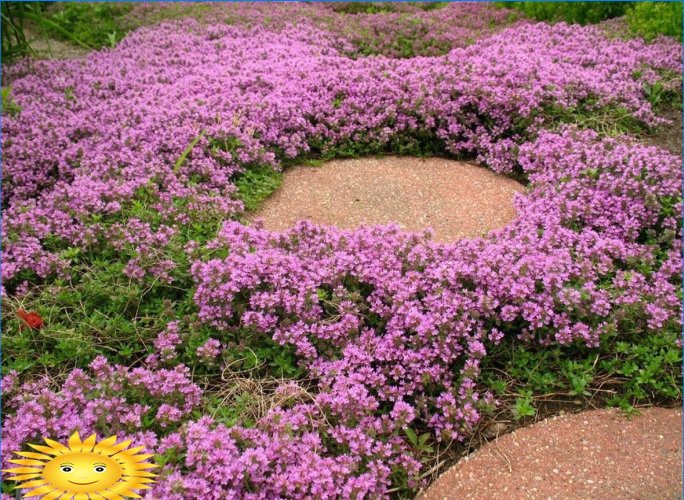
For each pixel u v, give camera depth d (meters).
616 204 4.46
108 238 4.29
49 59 8.17
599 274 4.02
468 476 3.03
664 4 7.70
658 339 3.53
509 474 3.03
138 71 7.11
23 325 3.71
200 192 4.97
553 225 4.31
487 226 4.89
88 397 3.21
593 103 6.02
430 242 4.14
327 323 3.68
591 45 7.26
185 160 5.19
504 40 7.55
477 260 3.81
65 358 3.60
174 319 3.77
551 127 5.79
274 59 7.20
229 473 2.70
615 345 3.57
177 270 4.03
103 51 8.28
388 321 3.65
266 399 3.34
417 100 5.97
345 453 3.01
